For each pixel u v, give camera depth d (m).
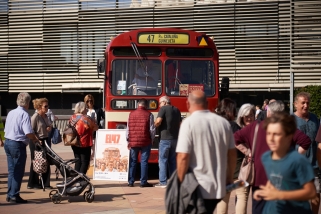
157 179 13.53
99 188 11.88
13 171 9.84
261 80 23.89
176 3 24.55
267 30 23.75
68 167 10.03
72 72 25.39
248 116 7.38
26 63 25.86
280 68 23.75
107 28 25.03
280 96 24.30
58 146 22.91
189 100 5.93
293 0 23.44
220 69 24.25
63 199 10.41
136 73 13.31
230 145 5.98
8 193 9.95
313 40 23.38
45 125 11.36
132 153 12.03
